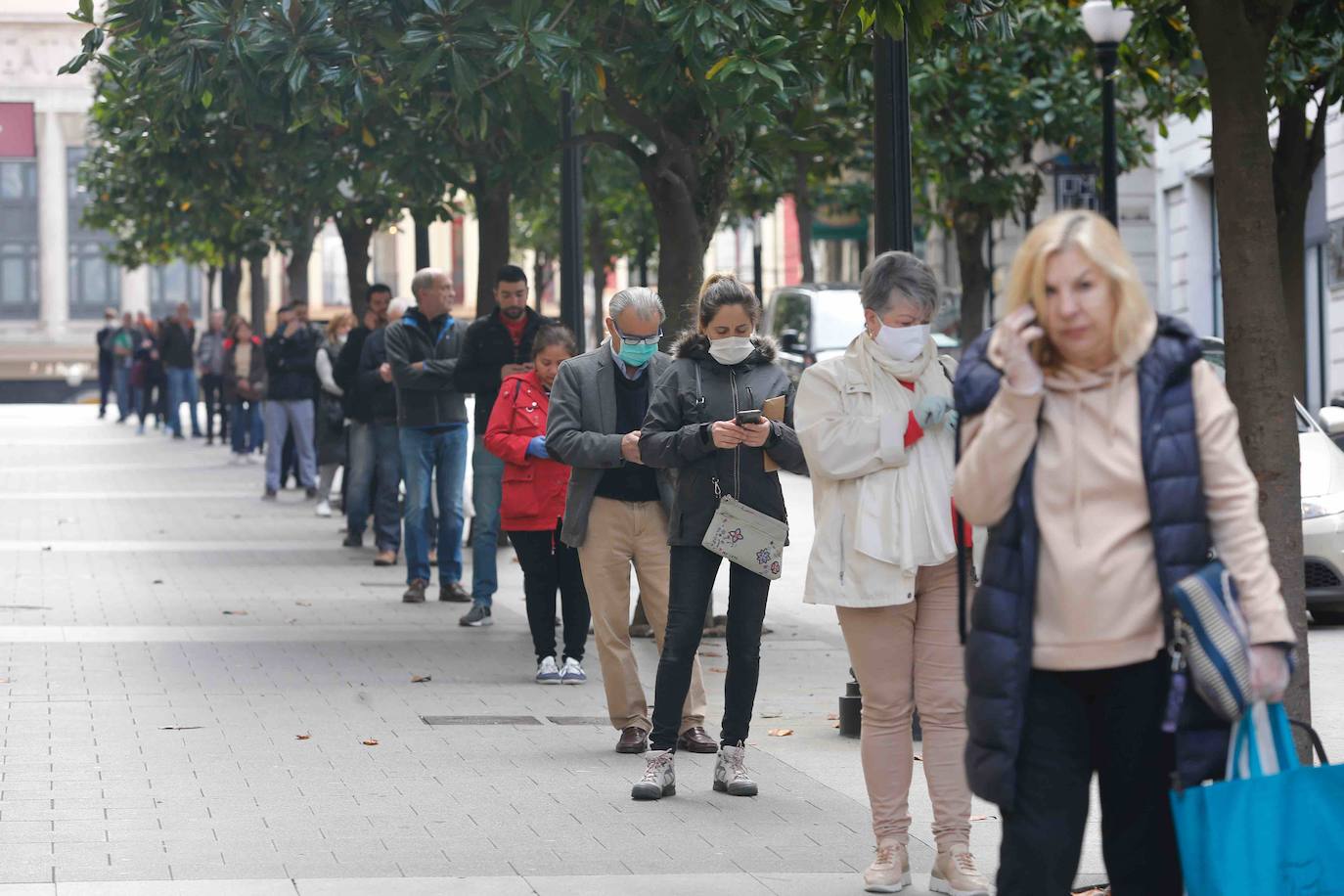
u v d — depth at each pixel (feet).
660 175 81.82
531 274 414.82
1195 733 28.48
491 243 106.93
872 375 41.29
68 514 143.84
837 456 40.88
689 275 82.43
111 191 196.34
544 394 69.51
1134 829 29.81
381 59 75.82
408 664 73.92
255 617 87.15
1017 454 29.04
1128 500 29.07
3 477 184.14
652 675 72.23
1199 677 28.17
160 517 140.36
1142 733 29.27
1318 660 75.66
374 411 108.17
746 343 50.96
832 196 225.76
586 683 69.92
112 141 137.90
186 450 231.71
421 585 92.63
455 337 90.63
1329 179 174.60
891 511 40.81
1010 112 151.12
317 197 96.94
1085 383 29.19
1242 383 41.96
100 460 212.23
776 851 44.75
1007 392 28.86
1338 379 173.37
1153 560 28.96
